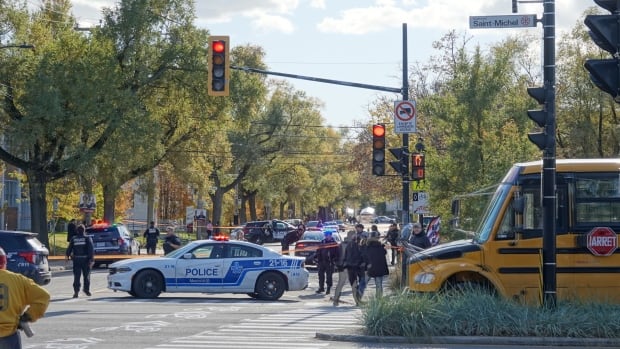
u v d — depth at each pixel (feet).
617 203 81.15
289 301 123.24
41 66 213.87
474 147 171.32
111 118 220.64
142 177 287.69
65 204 254.47
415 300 75.51
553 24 77.46
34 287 41.63
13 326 40.83
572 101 248.11
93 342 73.67
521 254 81.87
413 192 163.32
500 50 216.54
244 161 386.11
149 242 225.76
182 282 121.60
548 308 74.59
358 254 110.73
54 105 208.23
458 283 83.51
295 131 417.49
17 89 215.92
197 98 250.16
